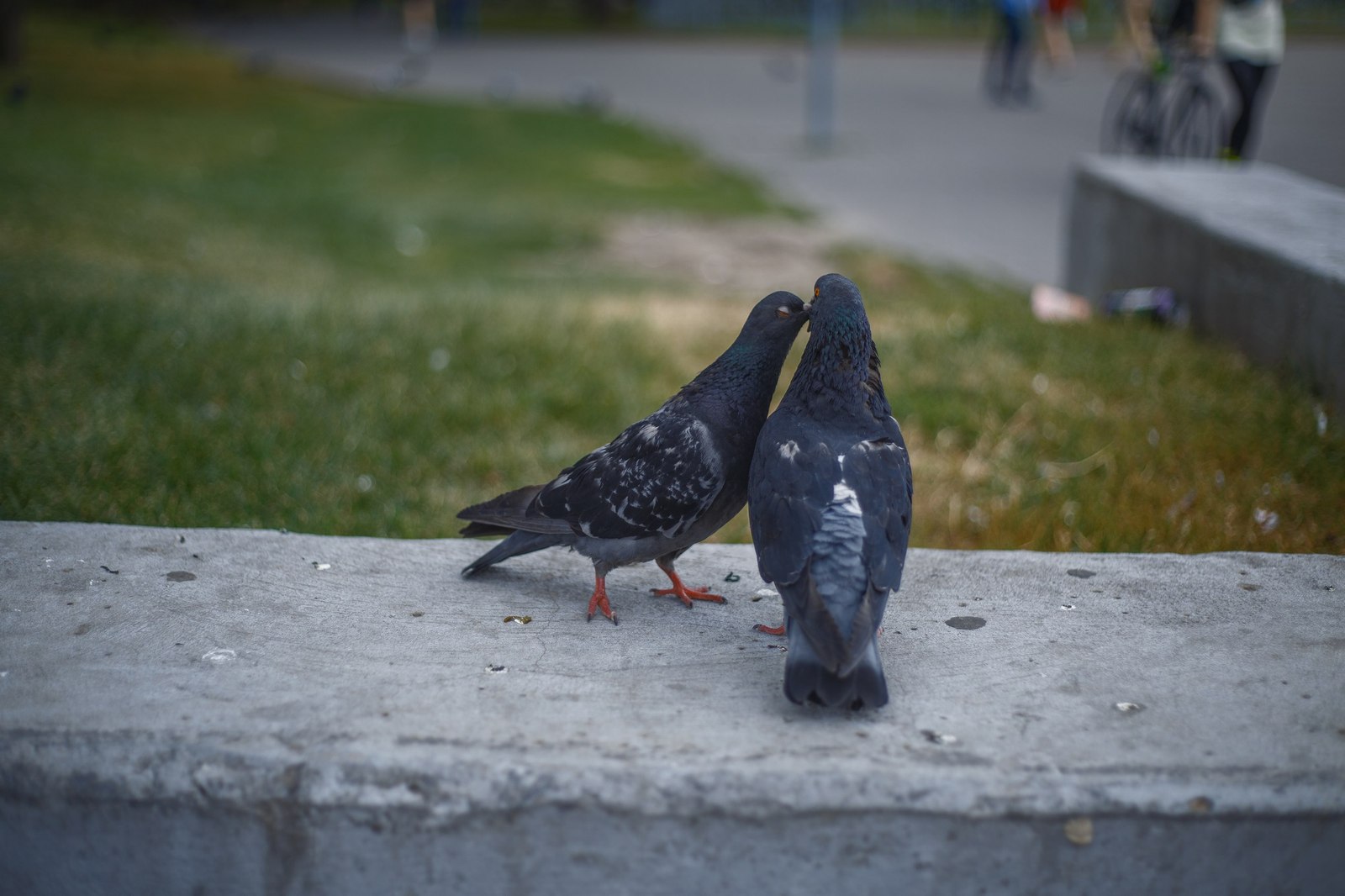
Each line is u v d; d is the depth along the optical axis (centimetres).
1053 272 1051
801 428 296
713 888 251
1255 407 523
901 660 300
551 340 678
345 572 351
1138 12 1112
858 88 2380
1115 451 503
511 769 249
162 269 901
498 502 335
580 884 252
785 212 1332
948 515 462
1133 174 797
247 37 3378
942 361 631
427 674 290
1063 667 295
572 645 310
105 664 288
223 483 461
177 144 1535
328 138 1745
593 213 1333
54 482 445
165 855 254
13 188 1061
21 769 252
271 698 275
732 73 2689
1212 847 246
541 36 3559
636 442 315
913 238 1199
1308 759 254
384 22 3916
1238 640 309
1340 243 586
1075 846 246
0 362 557
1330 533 420
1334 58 2541
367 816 249
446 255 1144
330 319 683
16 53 1992
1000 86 2214
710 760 251
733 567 371
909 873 249
